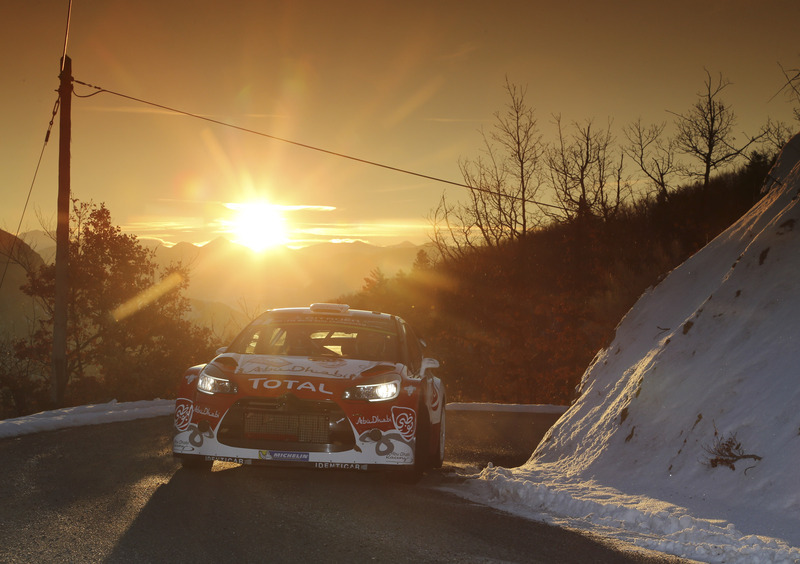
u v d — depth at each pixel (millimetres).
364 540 4402
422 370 7379
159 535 4316
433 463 8133
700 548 4387
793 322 6281
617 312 19953
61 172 17609
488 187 30312
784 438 5445
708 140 26812
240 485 5906
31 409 20281
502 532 4785
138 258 24391
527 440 11734
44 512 4758
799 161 8234
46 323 24000
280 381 6211
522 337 24391
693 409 6359
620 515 5262
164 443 8484
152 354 23984
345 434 6055
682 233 24047
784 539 4543
